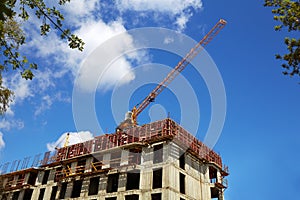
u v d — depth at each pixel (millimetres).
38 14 8773
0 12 5777
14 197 49438
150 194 35031
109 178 41344
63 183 44688
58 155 50094
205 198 40406
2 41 8727
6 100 11805
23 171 50344
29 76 9359
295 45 16859
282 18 16859
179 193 35438
